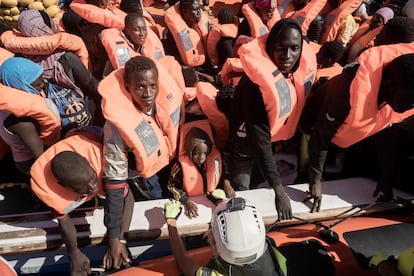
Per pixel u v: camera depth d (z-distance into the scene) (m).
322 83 2.60
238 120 2.38
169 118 2.35
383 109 2.16
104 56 3.61
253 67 2.09
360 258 2.22
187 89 2.94
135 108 2.13
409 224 2.44
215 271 1.82
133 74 2.01
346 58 4.46
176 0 6.19
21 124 2.21
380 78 1.99
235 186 2.71
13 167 3.12
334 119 2.08
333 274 2.15
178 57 4.50
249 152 2.50
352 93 2.00
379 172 2.71
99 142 2.11
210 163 2.54
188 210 2.46
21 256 2.69
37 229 2.33
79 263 2.12
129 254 2.30
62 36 2.70
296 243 2.26
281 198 2.21
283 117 2.22
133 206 2.34
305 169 3.04
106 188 2.03
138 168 2.26
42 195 1.98
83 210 2.45
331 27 4.57
